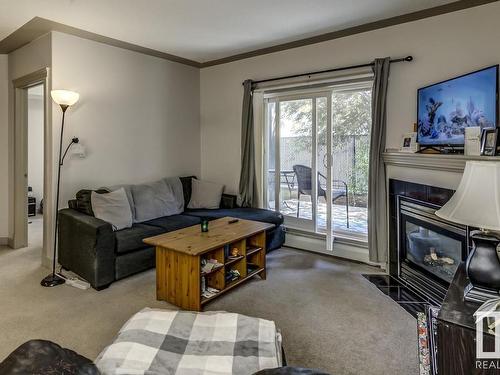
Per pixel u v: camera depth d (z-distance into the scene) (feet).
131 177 13.78
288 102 14.08
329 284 10.13
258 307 8.63
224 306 8.69
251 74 14.82
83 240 9.78
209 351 4.46
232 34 11.88
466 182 4.84
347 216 12.80
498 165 4.53
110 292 9.44
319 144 13.29
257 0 9.30
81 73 11.90
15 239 13.62
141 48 13.32
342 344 6.94
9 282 10.09
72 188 11.84
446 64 9.93
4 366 3.52
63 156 11.53
